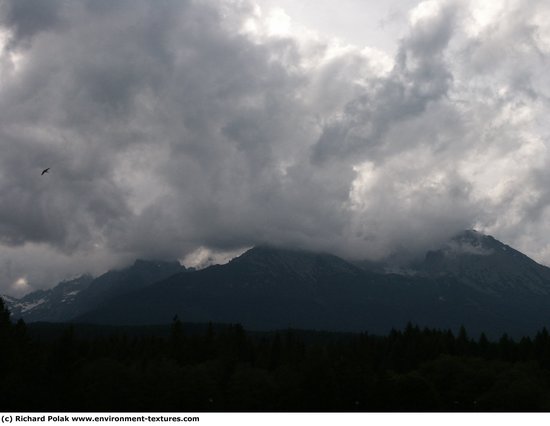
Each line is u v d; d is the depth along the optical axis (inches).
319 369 6988.2
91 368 7032.5
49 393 6535.4
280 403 6860.2
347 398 6924.2
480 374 7450.8
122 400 6579.7
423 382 6919.3
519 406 6678.2
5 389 6289.4
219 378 7445.9
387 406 6845.5
